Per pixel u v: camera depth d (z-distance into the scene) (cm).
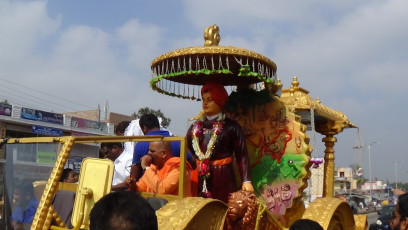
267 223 372
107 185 265
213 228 282
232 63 383
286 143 404
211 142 374
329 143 575
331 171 568
